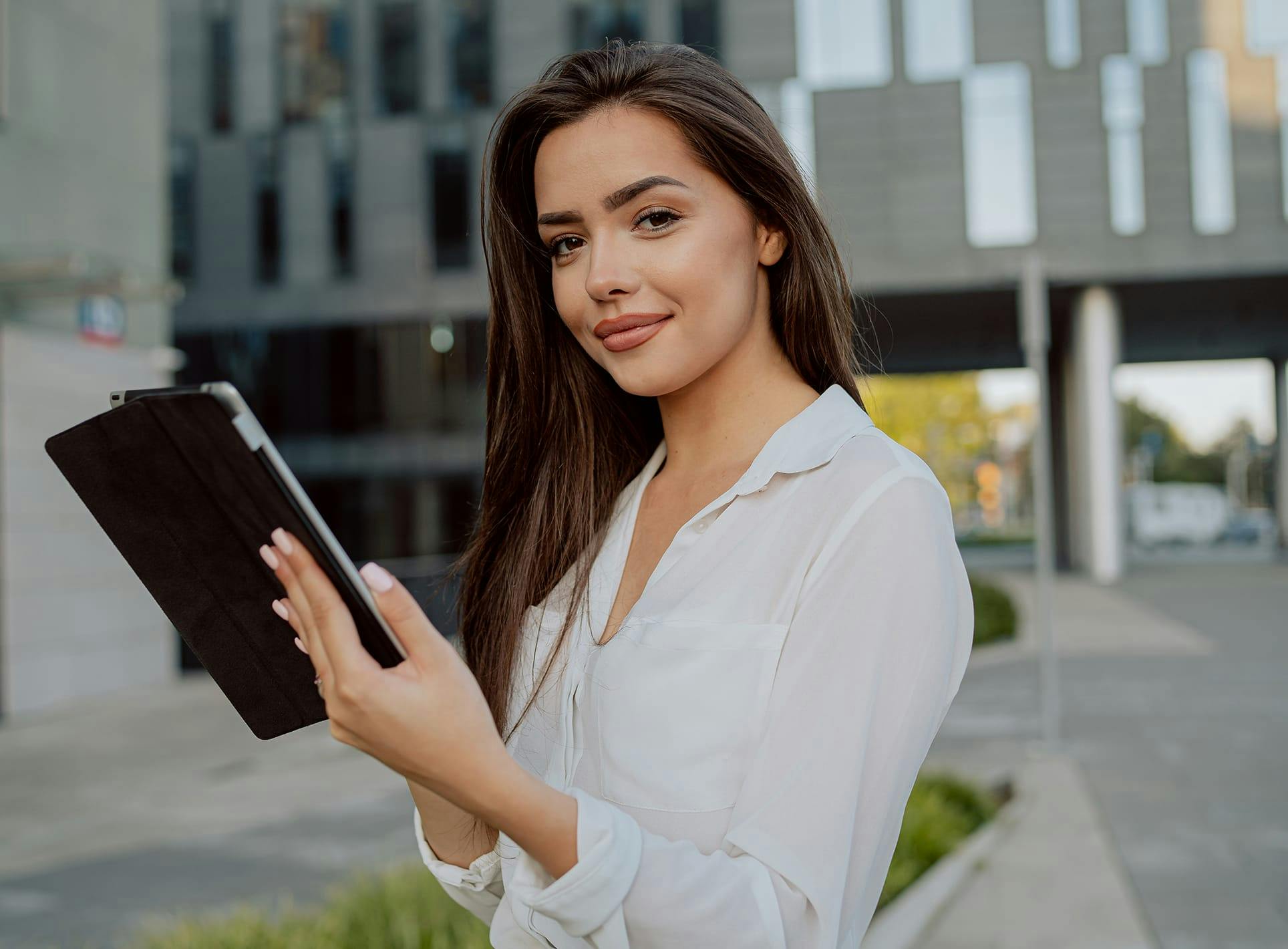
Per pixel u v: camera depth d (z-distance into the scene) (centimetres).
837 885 83
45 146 1127
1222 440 8206
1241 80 2280
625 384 108
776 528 100
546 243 111
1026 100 2308
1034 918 417
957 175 2309
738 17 2325
